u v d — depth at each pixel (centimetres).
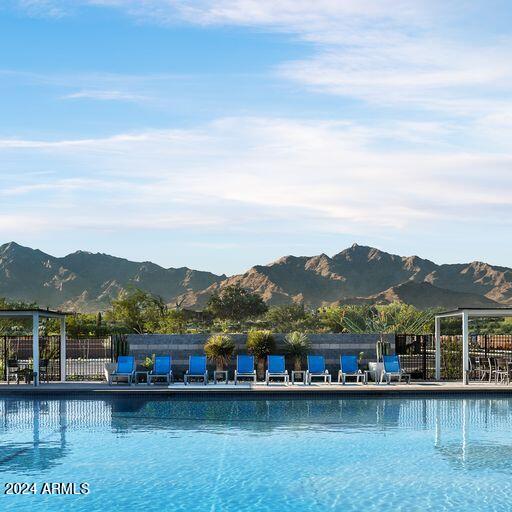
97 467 1150
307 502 962
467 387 2059
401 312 3744
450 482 1057
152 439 1370
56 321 3909
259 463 1174
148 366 2312
